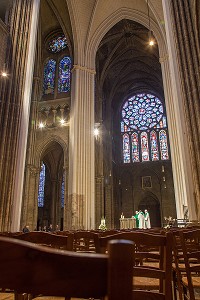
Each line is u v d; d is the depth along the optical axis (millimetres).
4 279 960
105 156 33594
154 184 38156
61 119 25797
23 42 14930
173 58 14000
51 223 30109
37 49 27953
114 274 892
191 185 12008
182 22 13773
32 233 2689
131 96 41781
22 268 955
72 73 25156
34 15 16078
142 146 39656
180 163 19062
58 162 32062
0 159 12320
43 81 28625
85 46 25656
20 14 15250
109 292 899
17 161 13328
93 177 21969
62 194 31828
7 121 13086
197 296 4195
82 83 24359
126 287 888
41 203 31859
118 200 37969
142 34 30516
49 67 29281
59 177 32062
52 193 31250
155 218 37969
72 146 22234
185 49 13359
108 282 908
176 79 13609
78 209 20219
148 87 40875
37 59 27828
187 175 12180
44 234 2699
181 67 13250
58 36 30109
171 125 20406
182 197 18172
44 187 32656
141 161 39062
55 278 948
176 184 18828
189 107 12516
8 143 12859
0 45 13586
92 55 25797
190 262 4824
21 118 13977
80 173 21422
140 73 38031
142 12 25234
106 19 26250
